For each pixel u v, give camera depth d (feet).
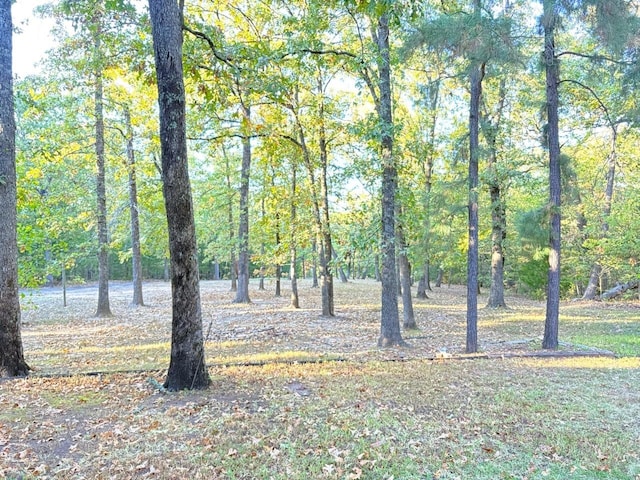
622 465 12.85
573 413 17.10
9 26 22.98
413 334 37.78
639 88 26.94
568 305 59.77
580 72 44.04
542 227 31.27
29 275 39.09
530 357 27.68
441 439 14.67
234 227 79.46
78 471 12.52
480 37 25.38
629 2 24.34
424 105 49.65
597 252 58.29
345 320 46.62
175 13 19.67
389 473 12.39
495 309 55.16
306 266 81.20
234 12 37.81
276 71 33.01
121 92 51.01
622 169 58.80
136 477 12.18
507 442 14.44
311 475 12.25
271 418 16.52
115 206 64.49
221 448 13.93
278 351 30.60
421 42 27.58
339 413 16.94
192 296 20.45
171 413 17.07
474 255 29.63
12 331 23.29
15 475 12.26
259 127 35.53
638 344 32.01
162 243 74.33
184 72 25.09
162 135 19.80
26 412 17.35
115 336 37.58
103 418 16.66
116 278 152.76
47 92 42.01
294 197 49.42
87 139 51.60
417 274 69.46
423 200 42.37
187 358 20.35
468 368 24.57
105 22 24.03
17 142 43.98
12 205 23.39
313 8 30.19
